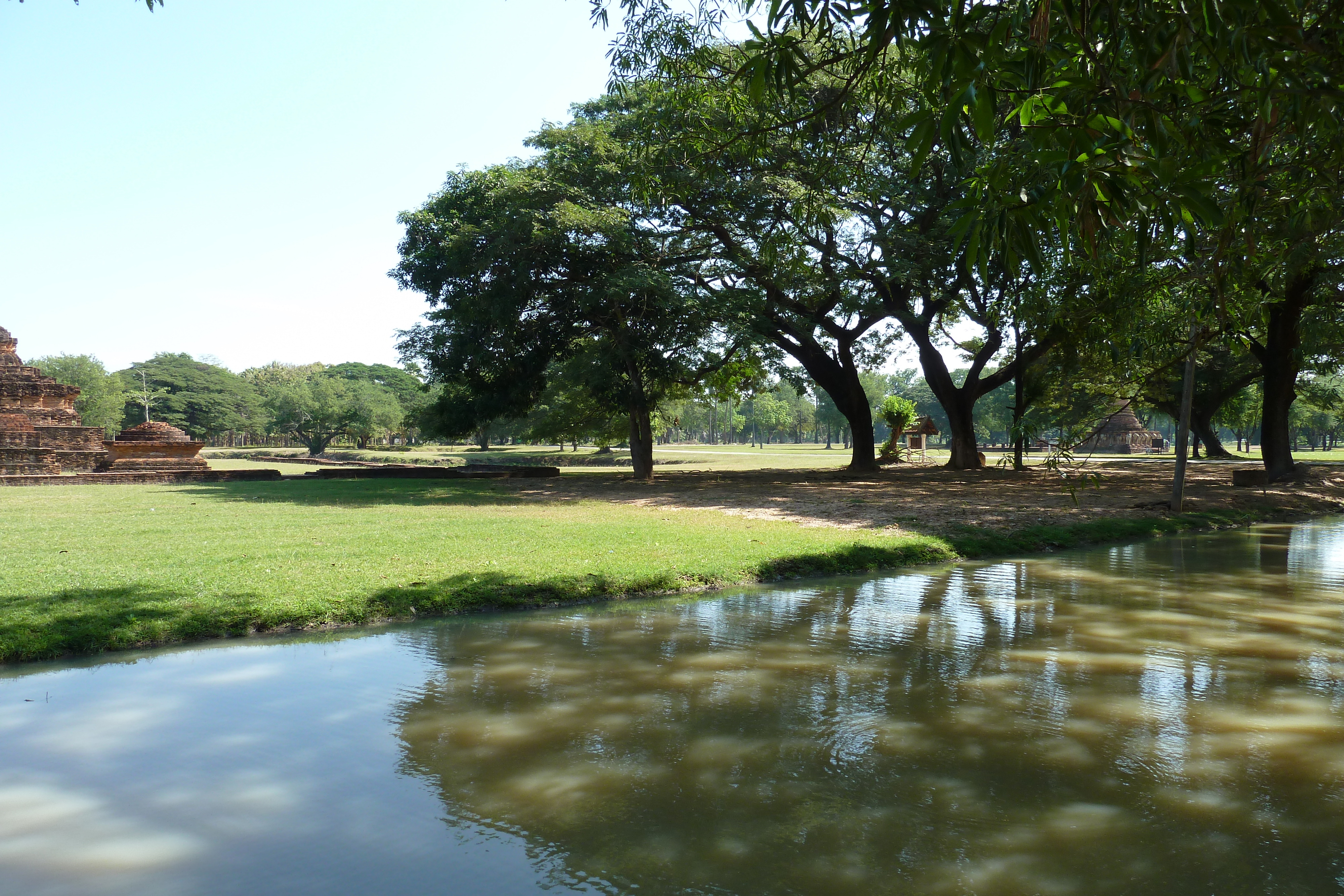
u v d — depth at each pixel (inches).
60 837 137.9
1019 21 125.3
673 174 776.3
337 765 167.6
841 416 3983.8
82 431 1240.2
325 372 4950.8
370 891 119.3
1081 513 620.7
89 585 314.8
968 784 156.9
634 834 137.2
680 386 1171.9
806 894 117.2
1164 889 118.3
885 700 208.4
